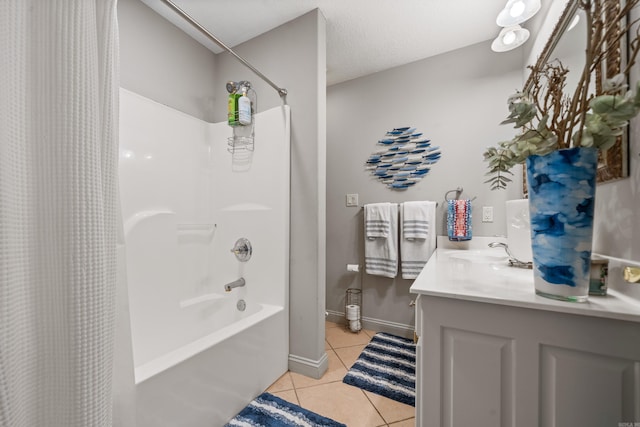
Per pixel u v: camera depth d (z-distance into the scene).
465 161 2.03
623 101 0.51
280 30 1.79
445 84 2.10
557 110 0.77
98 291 0.66
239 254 1.84
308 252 1.67
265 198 1.78
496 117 1.93
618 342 0.56
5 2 0.55
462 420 0.70
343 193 2.51
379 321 2.33
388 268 2.18
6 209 0.54
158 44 1.75
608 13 0.75
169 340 1.66
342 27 1.82
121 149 1.51
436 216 2.11
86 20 0.67
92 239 0.65
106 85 0.76
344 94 2.51
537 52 1.50
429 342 0.74
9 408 0.52
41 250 0.61
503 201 1.90
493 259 1.38
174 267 1.76
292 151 1.73
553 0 1.27
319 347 1.64
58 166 0.62
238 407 1.30
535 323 0.63
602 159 0.79
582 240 0.62
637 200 0.66
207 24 1.80
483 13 1.70
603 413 0.58
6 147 0.54
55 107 0.62
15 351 0.55
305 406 1.36
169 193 1.76
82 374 0.62
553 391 0.62
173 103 1.84
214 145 2.02
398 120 2.28
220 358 1.20
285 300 1.69
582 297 0.63
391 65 2.27
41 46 0.61
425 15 1.72
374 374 1.65
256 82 1.89
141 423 0.89
